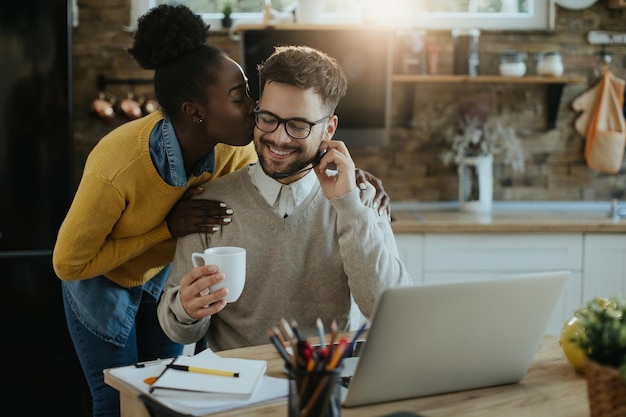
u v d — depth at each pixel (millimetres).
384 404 1321
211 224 1822
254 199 1830
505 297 1307
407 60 3650
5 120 3027
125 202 1902
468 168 3668
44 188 3080
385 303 1210
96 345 2217
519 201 3881
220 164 2098
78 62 3645
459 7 3900
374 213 1825
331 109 1738
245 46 3502
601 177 3881
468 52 3662
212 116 1863
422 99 3820
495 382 1409
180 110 1878
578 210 3818
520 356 1397
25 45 3012
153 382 1345
